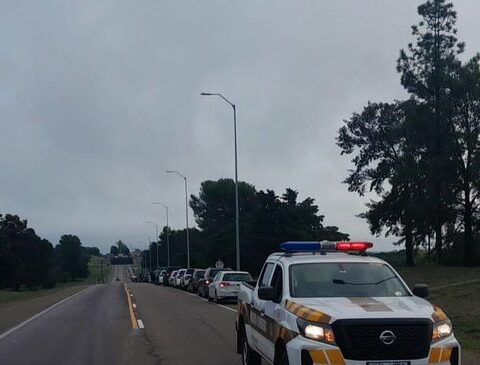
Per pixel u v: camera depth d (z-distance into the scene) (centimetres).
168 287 6191
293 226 6184
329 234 6312
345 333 779
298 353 794
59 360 1395
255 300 1103
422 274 4706
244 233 6344
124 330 1967
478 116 5141
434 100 5275
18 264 10131
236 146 4441
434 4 5288
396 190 5841
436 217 5234
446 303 2420
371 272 964
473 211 5262
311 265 968
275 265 1039
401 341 782
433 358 786
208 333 1858
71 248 17838
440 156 5034
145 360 1369
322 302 859
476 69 5159
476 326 1764
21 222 11331
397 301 864
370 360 775
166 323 2169
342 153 6266
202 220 11338
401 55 5353
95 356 1442
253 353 1152
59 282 13950
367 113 6106
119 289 5622
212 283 3438
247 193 11019
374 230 6162
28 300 3950
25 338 1817
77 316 2545
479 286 2812
